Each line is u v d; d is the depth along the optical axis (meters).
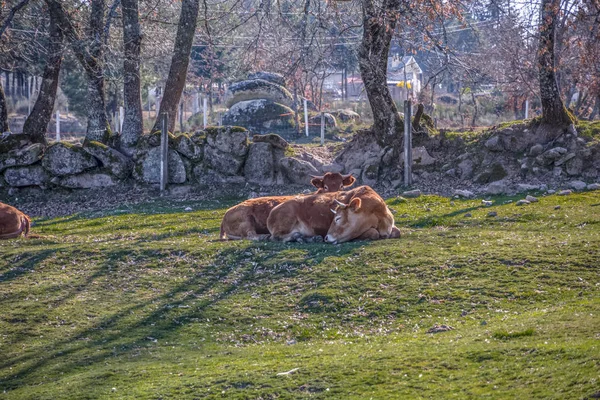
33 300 11.91
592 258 11.76
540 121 21.12
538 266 11.62
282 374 7.91
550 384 6.67
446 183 21.08
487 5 22.55
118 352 9.86
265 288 11.87
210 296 11.77
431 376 7.39
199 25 30.36
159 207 21.05
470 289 10.98
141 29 28.17
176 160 23.11
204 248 13.97
